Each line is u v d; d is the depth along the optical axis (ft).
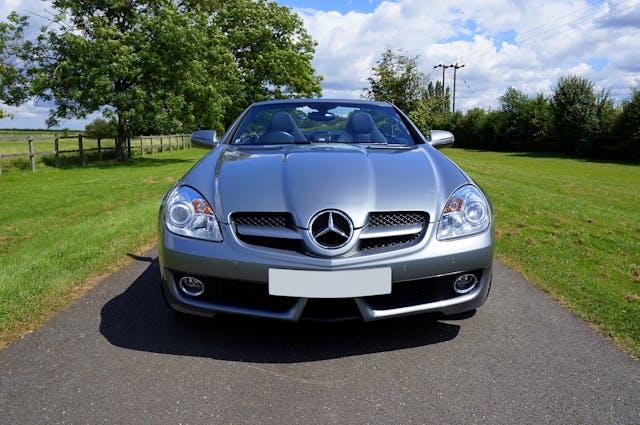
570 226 18.35
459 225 7.65
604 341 7.93
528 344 7.83
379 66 76.48
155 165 59.41
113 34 59.77
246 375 6.82
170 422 5.66
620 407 5.98
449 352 7.55
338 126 11.30
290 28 116.67
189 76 66.90
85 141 68.44
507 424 5.64
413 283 7.47
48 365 7.06
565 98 103.55
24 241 14.88
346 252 7.14
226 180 8.15
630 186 40.19
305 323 8.67
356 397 6.24
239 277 7.22
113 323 8.66
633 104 87.61
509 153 115.24
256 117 11.78
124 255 13.38
